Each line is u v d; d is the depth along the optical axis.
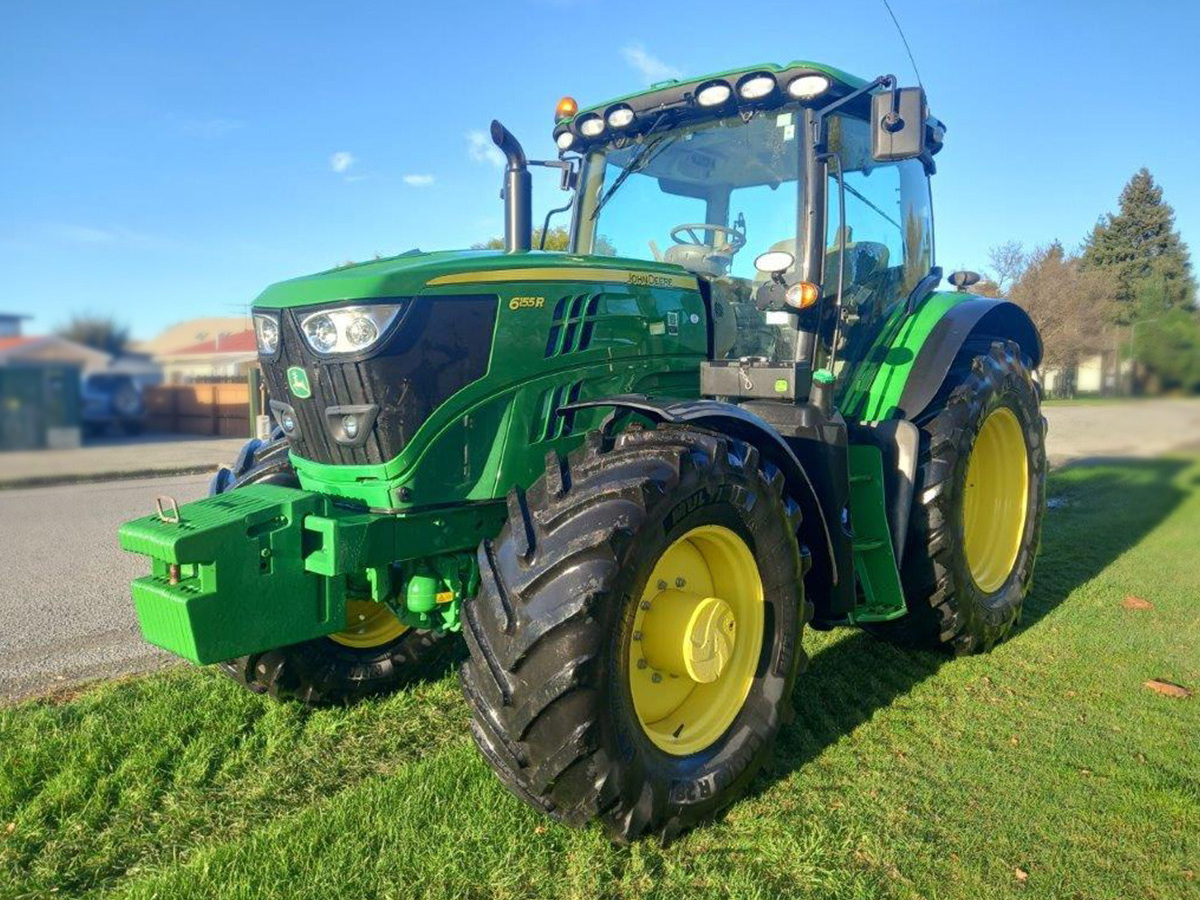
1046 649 4.14
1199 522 6.92
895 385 4.02
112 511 8.73
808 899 2.31
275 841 2.51
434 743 3.21
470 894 2.31
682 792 2.59
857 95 3.39
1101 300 15.89
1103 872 2.43
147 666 4.11
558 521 2.46
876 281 4.22
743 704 2.87
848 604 3.34
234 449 15.19
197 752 3.10
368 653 3.60
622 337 3.24
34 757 3.05
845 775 2.97
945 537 3.84
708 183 3.93
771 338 3.80
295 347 2.86
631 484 2.48
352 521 2.67
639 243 4.12
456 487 2.85
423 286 2.76
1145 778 2.91
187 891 2.30
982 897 2.32
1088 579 5.29
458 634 3.87
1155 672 3.84
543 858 2.44
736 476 2.72
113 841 2.61
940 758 3.08
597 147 4.29
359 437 2.73
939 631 3.95
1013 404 4.43
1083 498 8.03
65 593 5.50
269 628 2.65
